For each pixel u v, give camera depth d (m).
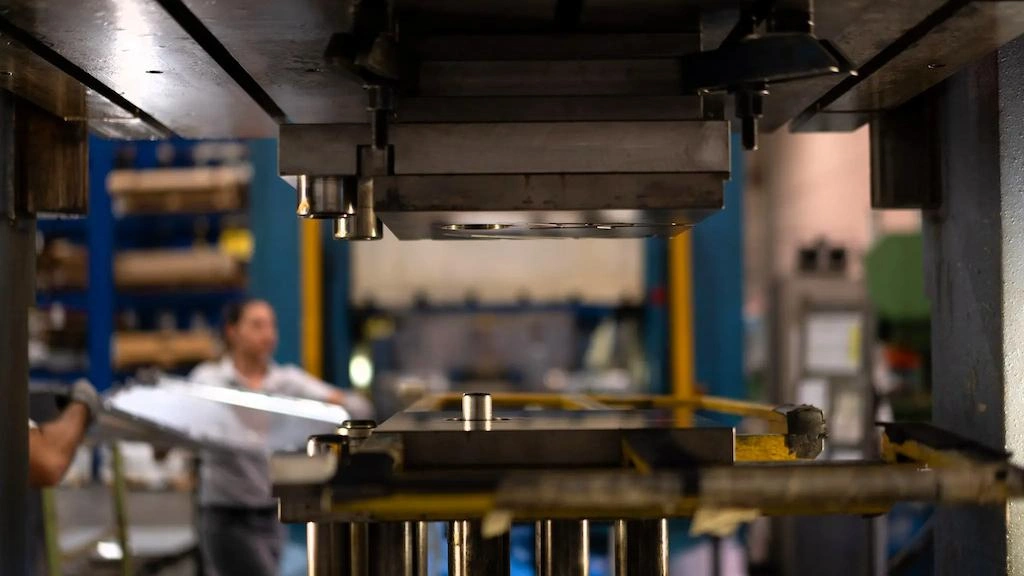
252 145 5.47
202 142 5.65
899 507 4.75
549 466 1.38
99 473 5.27
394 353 6.00
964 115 1.76
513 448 1.38
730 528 1.19
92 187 5.43
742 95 1.37
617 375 5.84
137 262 5.45
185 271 5.41
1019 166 1.63
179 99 1.80
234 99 1.80
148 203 5.46
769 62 1.27
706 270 5.60
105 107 1.84
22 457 1.82
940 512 1.90
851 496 1.14
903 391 5.28
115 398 2.97
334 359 5.57
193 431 2.84
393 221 1.51
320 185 1.61
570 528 1.56
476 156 1.40
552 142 1.40
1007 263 1.63
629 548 1.56
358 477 1.14
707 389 5.59
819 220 6.82
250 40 1.38
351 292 5.60
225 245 5.64
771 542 5.05
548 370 5.99
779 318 5.14
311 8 1.25
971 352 1.75
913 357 5.29
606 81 1.44
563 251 5.62
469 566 1.56
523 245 5.62
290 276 5.46
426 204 1.41
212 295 5.61
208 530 4.34
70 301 5.51
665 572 1.56
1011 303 1.63
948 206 1.84
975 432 1.74
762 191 7.86
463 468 1.37
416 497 1.12
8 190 1.76
